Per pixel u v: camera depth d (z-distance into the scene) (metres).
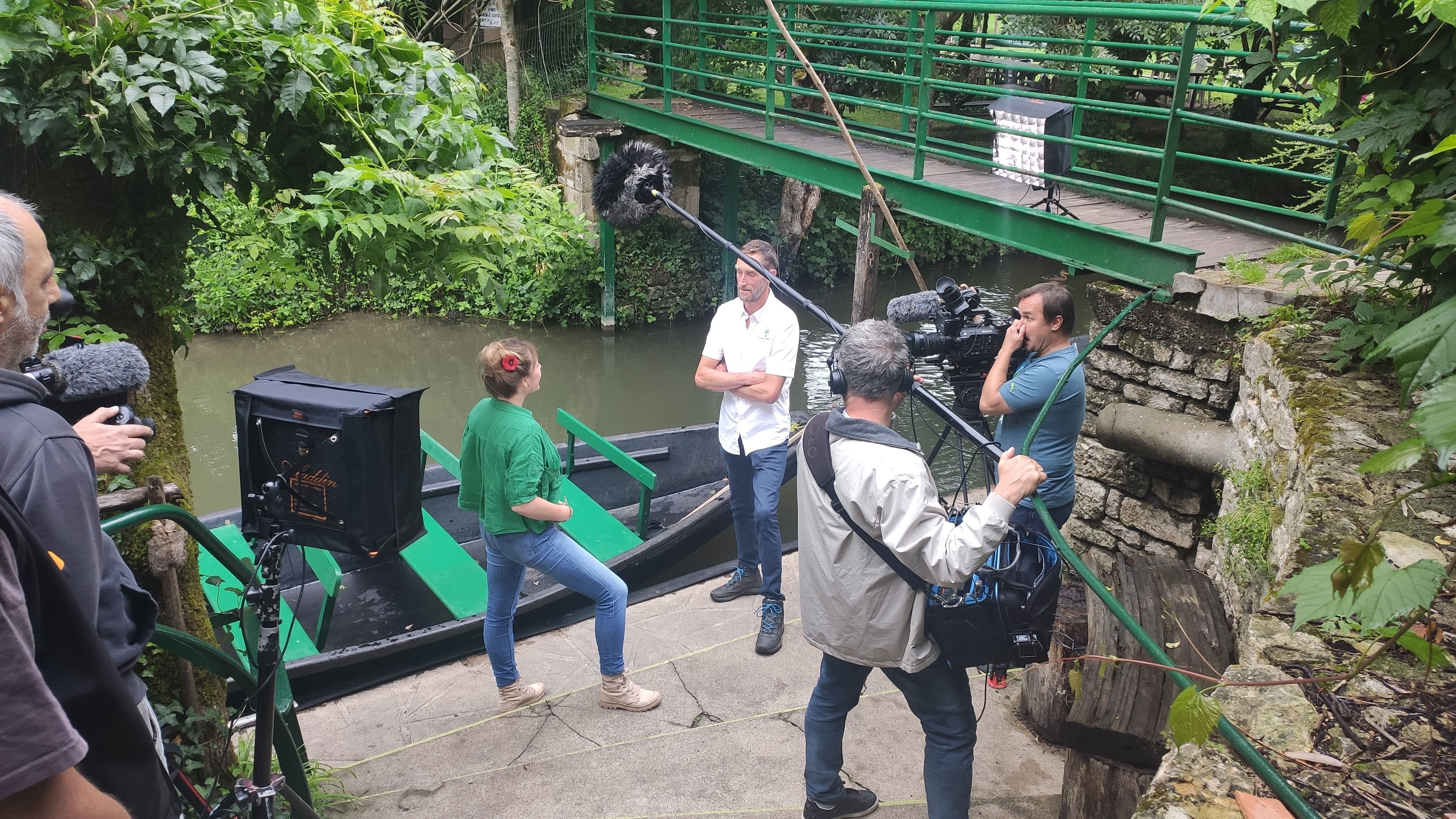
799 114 9.62
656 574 5.76
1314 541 2.02
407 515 2.52
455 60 3.70
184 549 2.61
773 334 4.20
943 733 2.52
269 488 2.42
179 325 3.33
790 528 7.05
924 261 15.52
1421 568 1.28
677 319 13.05
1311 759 1.50
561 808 3.23
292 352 11.91
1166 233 4.93
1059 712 3.38
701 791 3.30
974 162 5.78
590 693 3.97
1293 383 2.85
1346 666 1.70
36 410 1.43
